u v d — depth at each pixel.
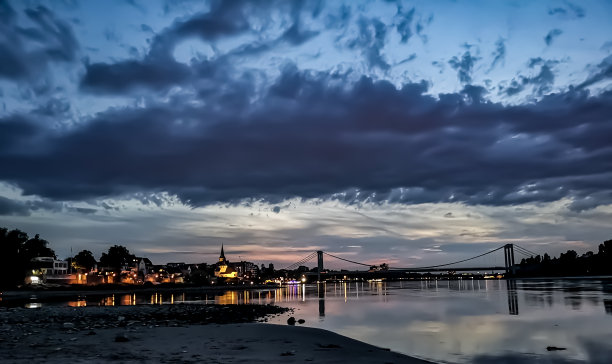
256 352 18.08
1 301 78.00
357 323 35.88
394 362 16.77
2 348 18.45
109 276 179.75
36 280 143.12
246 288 193.75
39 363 14.74
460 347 23.05
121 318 35.31
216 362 15.52
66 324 30.22
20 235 119.75
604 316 37.59
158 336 23.14
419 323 35.19
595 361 19.11
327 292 120.88
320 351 19.05
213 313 44.47
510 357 20.16
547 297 65.69
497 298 67.19
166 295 111.25
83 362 15.02
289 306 58.28
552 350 21.75
